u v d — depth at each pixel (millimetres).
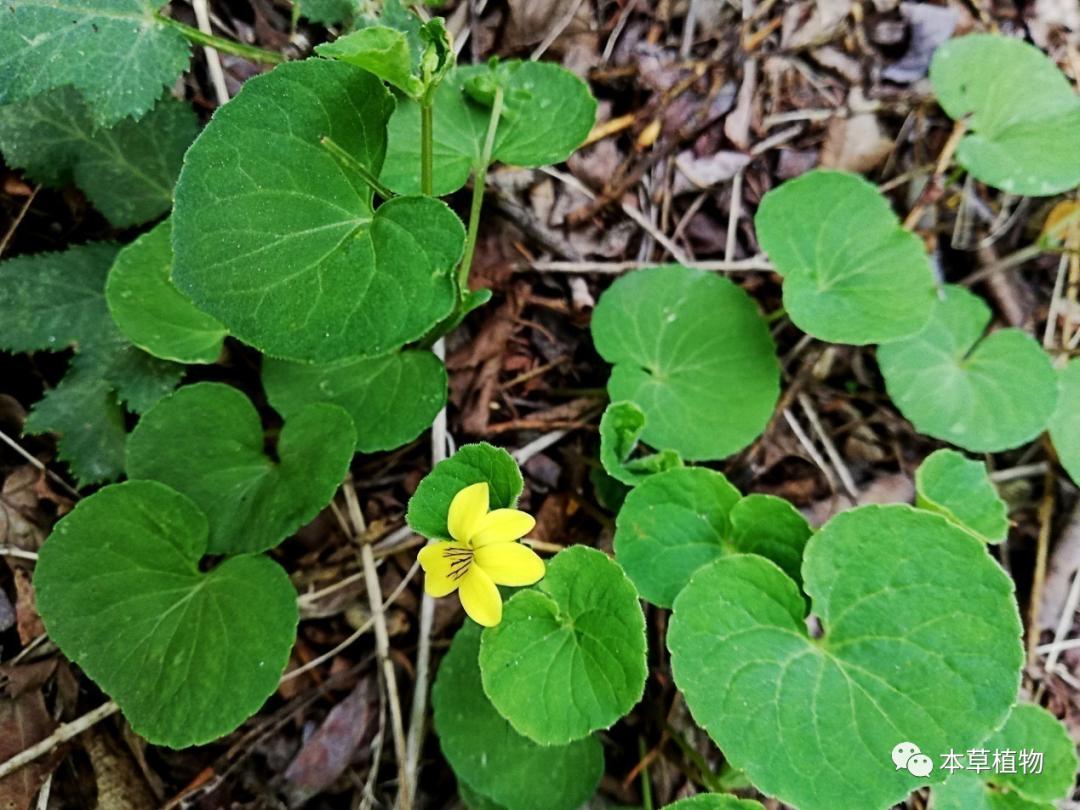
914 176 142
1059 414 128
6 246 112
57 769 103
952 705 89
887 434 136
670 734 116
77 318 109
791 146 141
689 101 139
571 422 129
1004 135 129
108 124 96
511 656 90
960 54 131
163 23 99
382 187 91
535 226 131
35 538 109
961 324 130
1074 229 140
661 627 123
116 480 109
